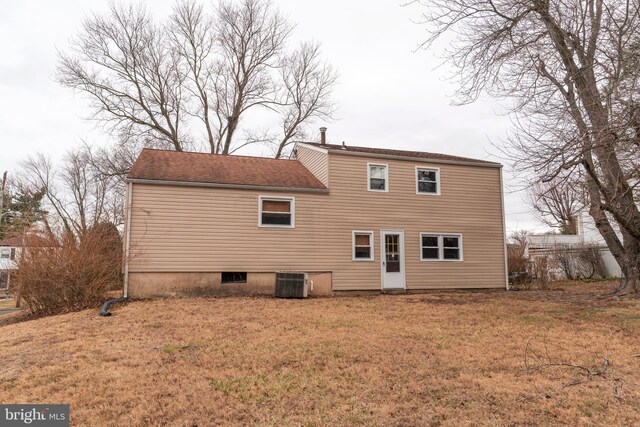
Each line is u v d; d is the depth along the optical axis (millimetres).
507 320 9906
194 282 14430
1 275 20688
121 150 27000
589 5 8047
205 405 4883
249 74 29656
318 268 15875
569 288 18203
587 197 10812
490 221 18469
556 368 6066
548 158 7477
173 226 14344
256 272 15156
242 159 18750
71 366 6375
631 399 4895
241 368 6238
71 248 12891
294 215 15836
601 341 7613
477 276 17906
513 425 4305
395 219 17109
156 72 26953
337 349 7227
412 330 8820
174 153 17859
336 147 18297
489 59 9469
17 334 9023
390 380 5695
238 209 15172
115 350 7230
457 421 4406
